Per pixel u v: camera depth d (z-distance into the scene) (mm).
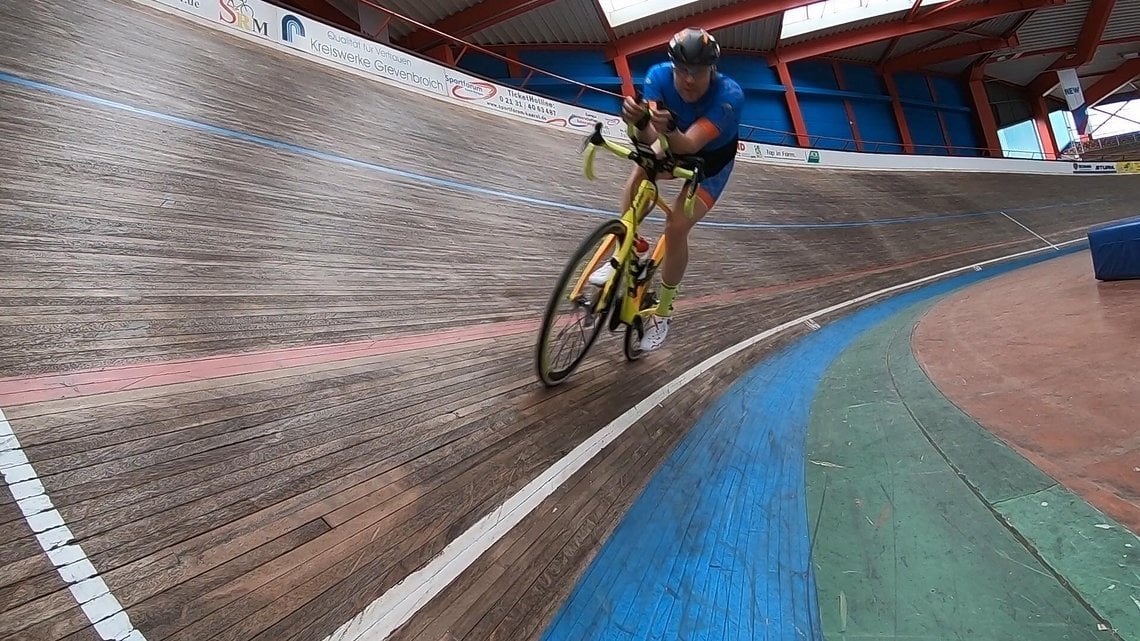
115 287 2260
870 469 2234
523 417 2352
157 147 3512
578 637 1425
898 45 23547
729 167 2635
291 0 12734
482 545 1644
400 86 8336
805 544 1823
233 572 1346
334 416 2002
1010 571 1547
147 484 1503
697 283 5695
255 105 4938
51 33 4129
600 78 17500
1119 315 3629
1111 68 31219
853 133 23516
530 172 7105
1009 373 2934
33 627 1112
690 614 1536
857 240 10727
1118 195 20547
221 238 2953
